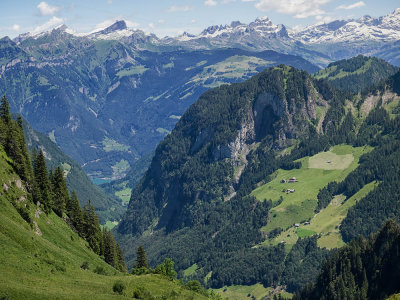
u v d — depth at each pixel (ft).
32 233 484.74
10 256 396.98
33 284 375.04
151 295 458.91
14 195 530.68
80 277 448.24
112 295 410.31
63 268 444.55
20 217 494.59
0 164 551.59
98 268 524.11
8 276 366.02
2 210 471.62
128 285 473.26
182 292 514.68
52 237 552.41
